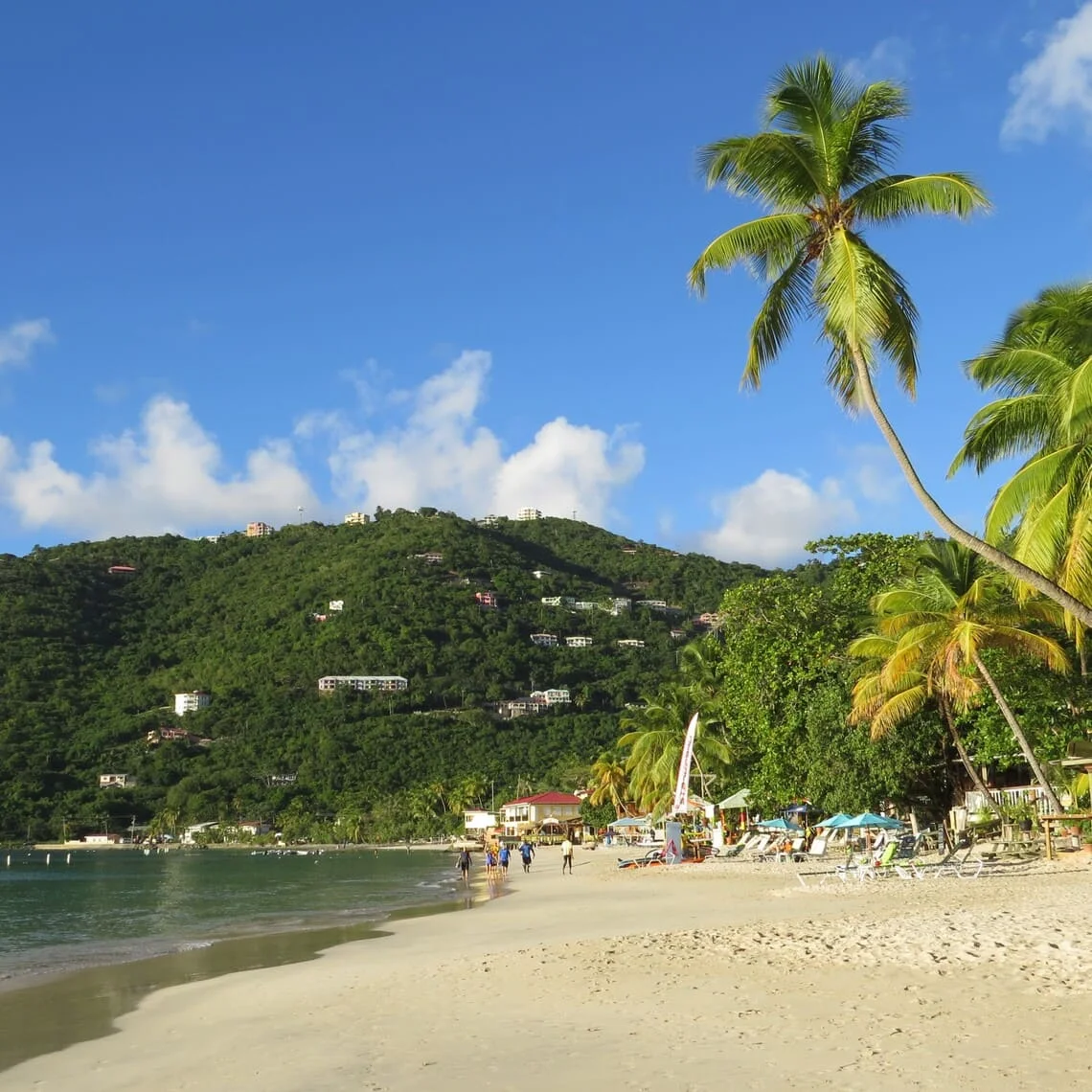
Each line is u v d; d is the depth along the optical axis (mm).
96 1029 14359
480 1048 10664
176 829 171500
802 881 31875
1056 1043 9172
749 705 45625
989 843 38469
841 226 18422
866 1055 9219
